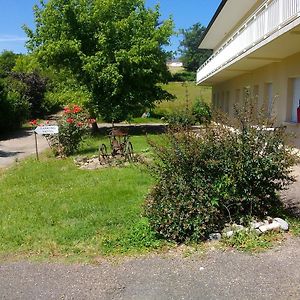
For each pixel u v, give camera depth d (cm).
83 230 631
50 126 1448
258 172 596
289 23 987
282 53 1377
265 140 613
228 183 587
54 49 2419
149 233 591
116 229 629
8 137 2614
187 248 550
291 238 564
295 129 1344
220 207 602
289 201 729
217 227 591
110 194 852
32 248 574
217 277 467
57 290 452
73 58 2520
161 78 2620
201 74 3272
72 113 1577
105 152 1364
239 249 538
